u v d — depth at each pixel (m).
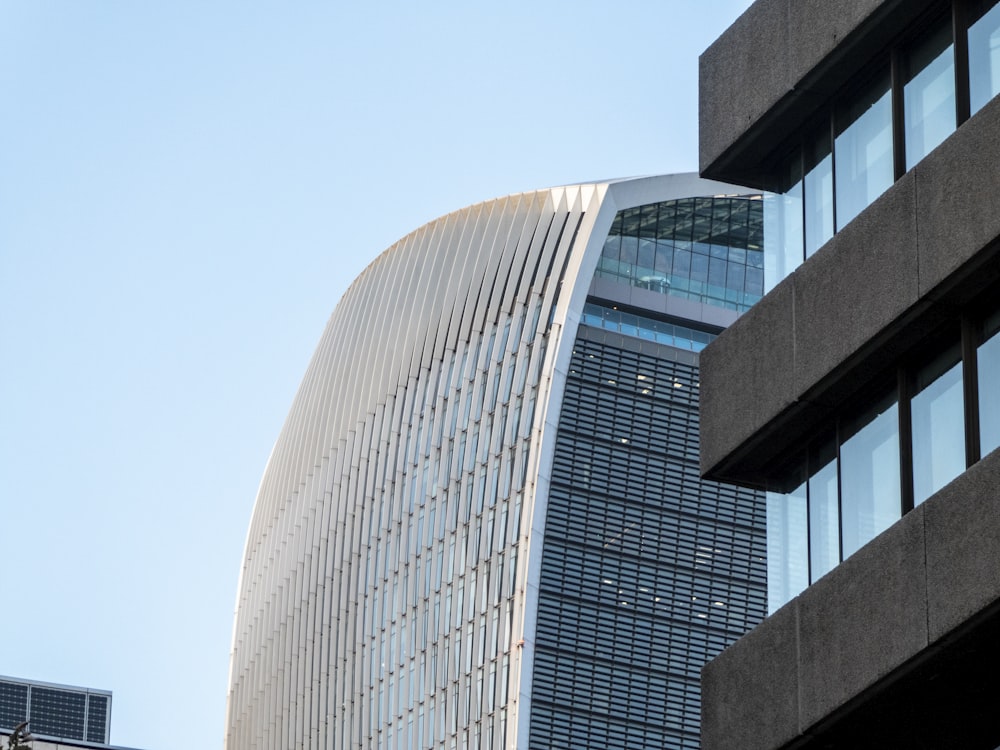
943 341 31.45
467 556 153.50
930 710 30.97
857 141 34.97
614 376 152.25
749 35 38.19
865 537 32.78
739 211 157.00
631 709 144.00
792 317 34.53
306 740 176.62
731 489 152.88
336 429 183.75
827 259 33.62
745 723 33.66
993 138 29.44
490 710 144.50
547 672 142.62
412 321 173.25
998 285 30.17
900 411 32.16
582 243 150.88
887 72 34.31
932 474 31.11
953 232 29.98
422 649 157.38
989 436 29.84
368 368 180.00
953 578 28.59
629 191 151.88
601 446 150.12
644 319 155.62
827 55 34.69
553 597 144.75
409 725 156.75
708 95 39.53
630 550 148.12
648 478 150.75
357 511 175.25
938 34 32.84
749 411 35.53
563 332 149.00
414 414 168.12
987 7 31.56
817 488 34.81
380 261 188.38
